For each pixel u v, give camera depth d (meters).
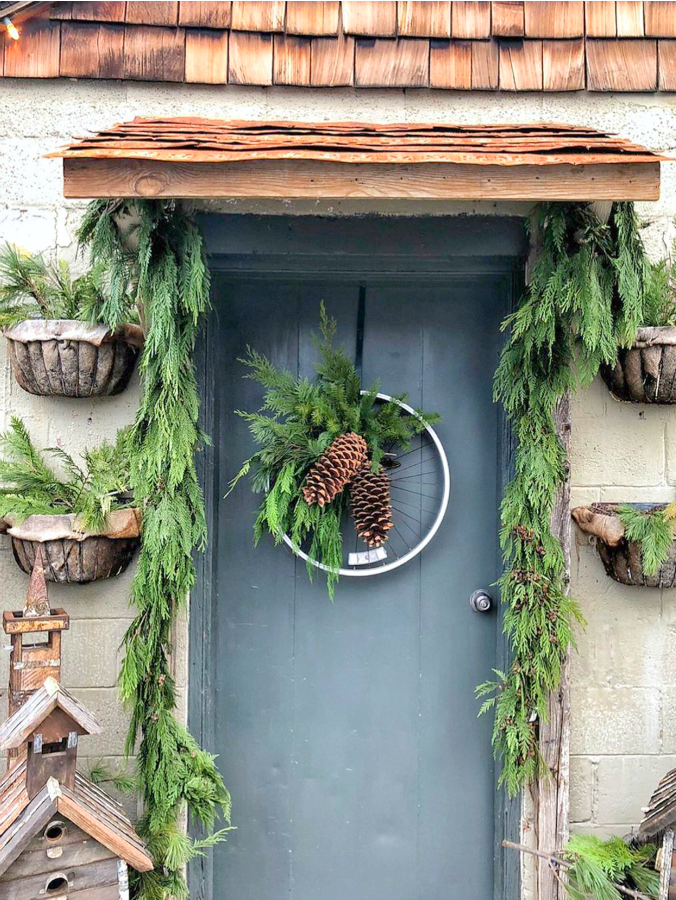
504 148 1.72
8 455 2.10
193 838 2.11
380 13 2.15
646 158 1.66
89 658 2.12
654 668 2.20
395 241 2.04
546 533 1.99
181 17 2.12
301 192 1.68
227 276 2.12
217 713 2.19
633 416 2.20
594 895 1.90
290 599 2.21
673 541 1.97
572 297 1.82
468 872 2.20
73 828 1.63
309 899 2.20
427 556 2.21
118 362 2.00
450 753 2.21
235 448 2.19
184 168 1.67
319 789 2.21
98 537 1.93
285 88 2.16
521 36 2.17
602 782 2.19
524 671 2.00
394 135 1.82
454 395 2.21
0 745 1.56
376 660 2.21
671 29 2.18
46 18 2.10
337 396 2.02
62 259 2.06
